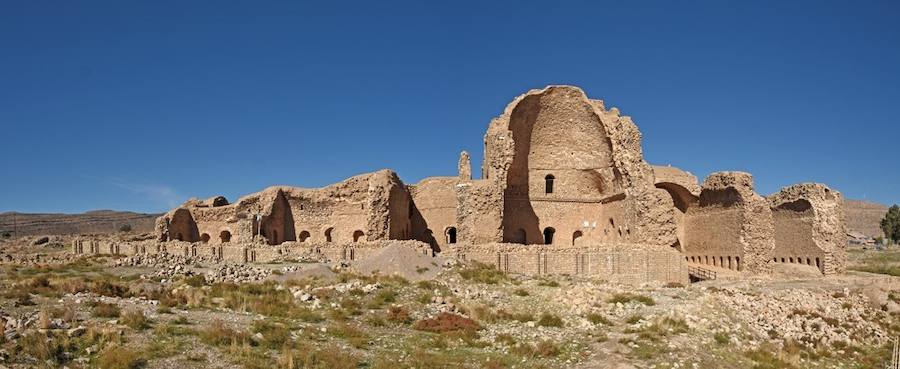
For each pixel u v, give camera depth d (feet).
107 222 527.81
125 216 568.82
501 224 184.34
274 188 219.61
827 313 130.21
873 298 146.10
